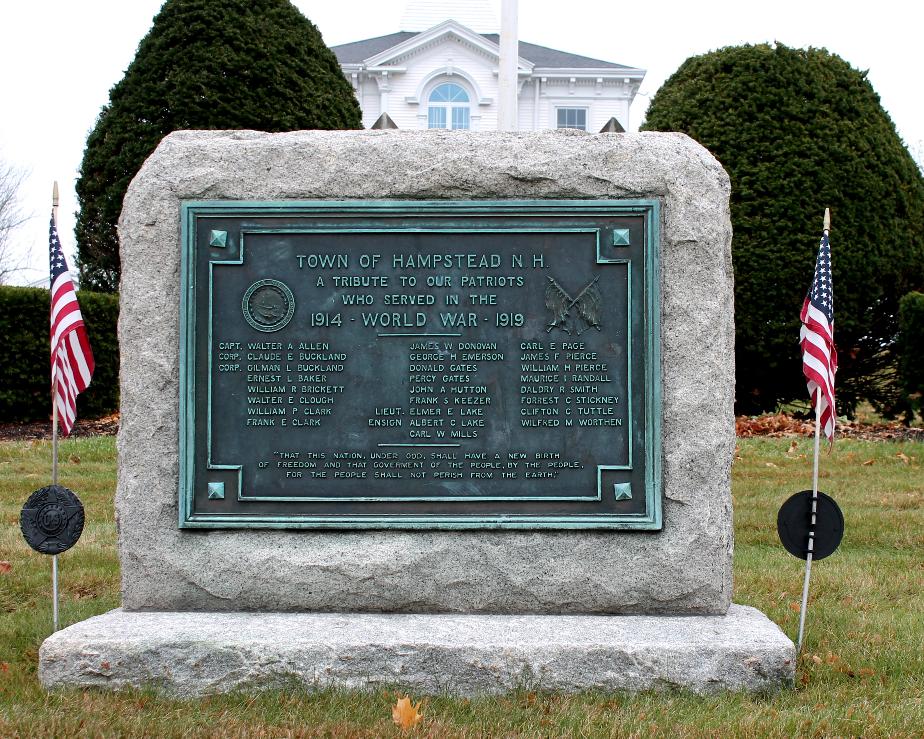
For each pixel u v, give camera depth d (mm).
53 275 2842
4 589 3395
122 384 2736
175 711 2395
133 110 7344
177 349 2732
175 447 2729
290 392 2725
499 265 2717
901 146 6996
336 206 2723
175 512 2725
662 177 2705
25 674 2656
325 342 2725
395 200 2736
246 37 7336
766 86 6828
